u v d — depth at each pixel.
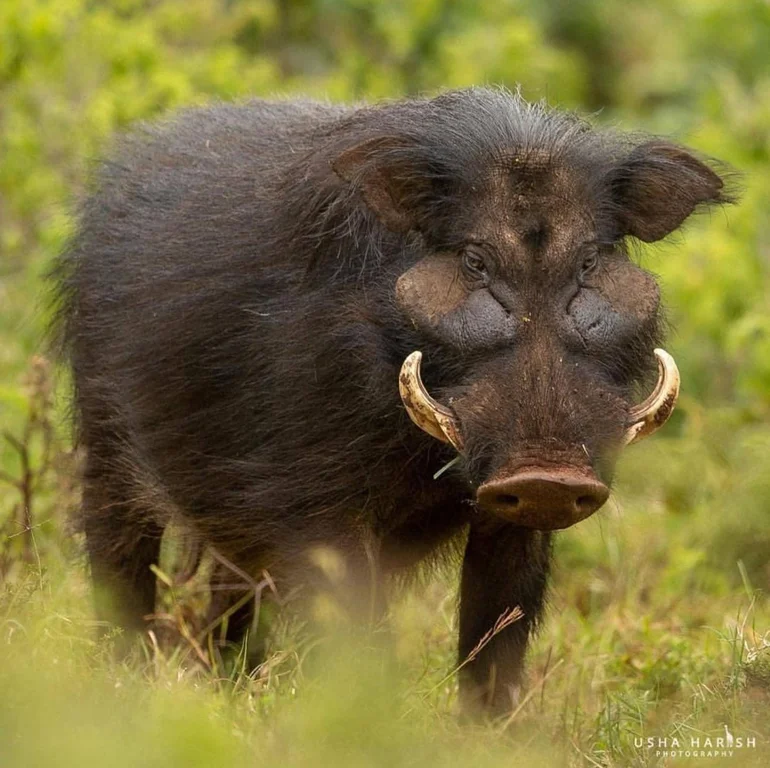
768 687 15.30
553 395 14.23
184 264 17.47
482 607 17.08
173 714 11.77
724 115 31.97
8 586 16.20
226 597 18.47
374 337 15.55
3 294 25.98
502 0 35.22
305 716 13.04
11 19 27.48
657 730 14.84
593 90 39.59
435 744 13.84
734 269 26.94
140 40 28.17
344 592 16.16
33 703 11.93
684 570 21.45
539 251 14.99
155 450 17.77
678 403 25.06
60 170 26.62
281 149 17.53
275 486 16.34
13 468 22.16
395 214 15.40
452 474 15.97
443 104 16.05
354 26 34.53
